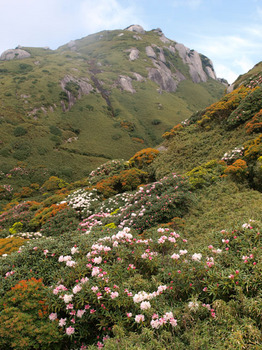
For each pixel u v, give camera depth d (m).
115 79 108.56
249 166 12.36
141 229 9.36
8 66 95.44
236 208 8.66
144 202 11.23
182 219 9.07
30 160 50.94
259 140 14.02
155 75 126.38
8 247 10.34
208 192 11.24
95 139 67.94
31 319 3.66
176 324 3.08
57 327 3.63
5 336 3.46
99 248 4.56
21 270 4.91
